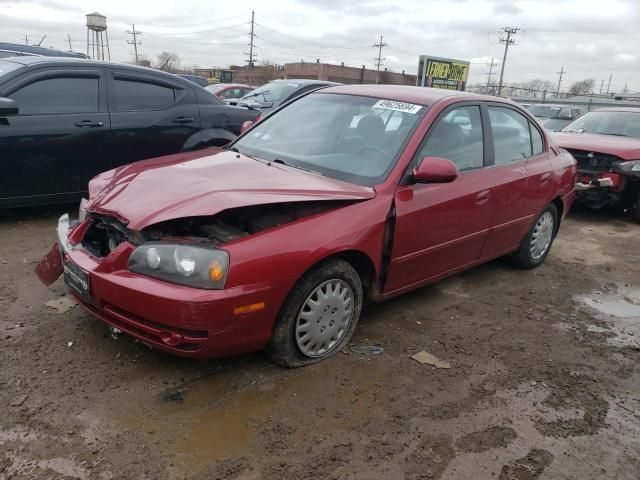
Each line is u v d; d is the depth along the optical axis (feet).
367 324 12.82
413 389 10.30
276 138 13.57
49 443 8.13
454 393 10.31
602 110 30.25
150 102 19.81
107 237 10.76
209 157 12.61
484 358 11.74
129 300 8.94
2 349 10.43
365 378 10.50
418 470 8.24
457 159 13.08
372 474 8.08
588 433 9.48
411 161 11.75
